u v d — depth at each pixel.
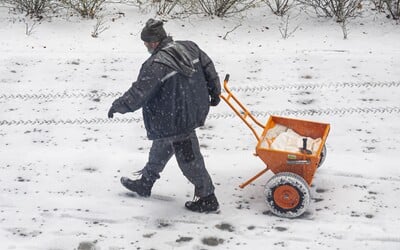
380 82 8.44
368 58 9.11
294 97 8.13
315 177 6.46
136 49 9.46
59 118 7.70
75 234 5.66
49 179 6.52
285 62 9.05
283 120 6.29
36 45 9.49
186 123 5.52
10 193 6.27
